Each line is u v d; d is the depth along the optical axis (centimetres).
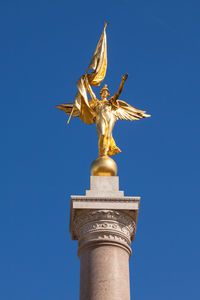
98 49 2817
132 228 2369
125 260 2256
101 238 2264
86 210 2334
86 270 2214
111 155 2706
